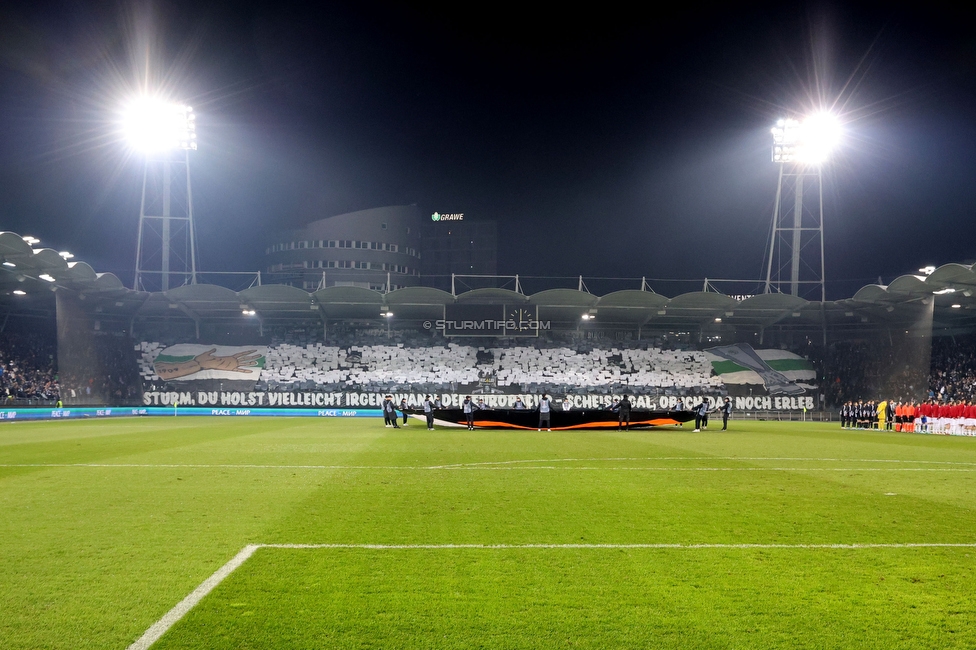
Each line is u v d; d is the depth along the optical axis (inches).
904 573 273.3
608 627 213.8
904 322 2049.7
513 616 222.2
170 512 385.7
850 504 424.8
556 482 516.7
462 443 888.9
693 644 201.9
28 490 464.1
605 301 1915.6
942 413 1234.0
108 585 250.2
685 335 2247.8
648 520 371.9
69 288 1745.8
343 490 469.7
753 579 263.9
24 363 1820.9
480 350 2128.4
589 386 1968.5
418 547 309.1
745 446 871.7
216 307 1998.0
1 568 270.8
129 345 2043.6
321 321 2182.6
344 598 237.9
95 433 1061.8
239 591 244.4
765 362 2098.9
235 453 724.7
